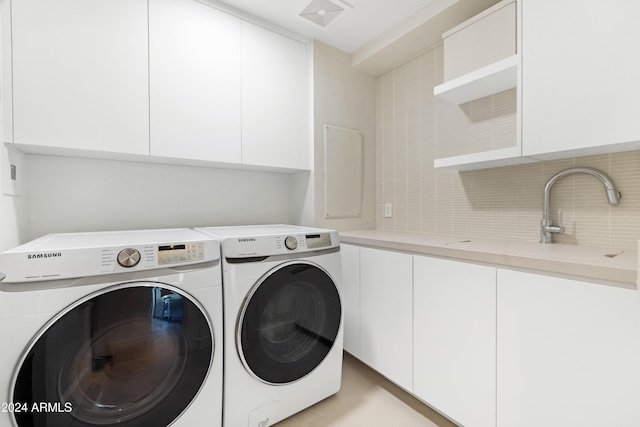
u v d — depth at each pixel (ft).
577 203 4.66
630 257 3.49
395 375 5.14
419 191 7.10
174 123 5.11
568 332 3.16
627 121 3.34
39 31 3.99
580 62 3.68
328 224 7.20
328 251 4.98
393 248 5.22
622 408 2.82
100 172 5.24
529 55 4.18
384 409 4.91
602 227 4.40
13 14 3.84
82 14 4.29
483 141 5.85
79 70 4.27
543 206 4.89
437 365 4.46
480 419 3.92
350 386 5.57
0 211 3.61
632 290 2.76
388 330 5.28
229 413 3.93
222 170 6.63
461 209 6.25
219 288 3.84
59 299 2.85
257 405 4.16
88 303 2.98
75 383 2.93
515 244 4.80
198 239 3.83
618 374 2.84
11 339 2.66
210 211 6.47
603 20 3.50
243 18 5.90
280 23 6.33
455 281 4.23
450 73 5.49
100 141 4.44
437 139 6.70
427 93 6.90
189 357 3.57
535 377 3.41
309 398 4.74
